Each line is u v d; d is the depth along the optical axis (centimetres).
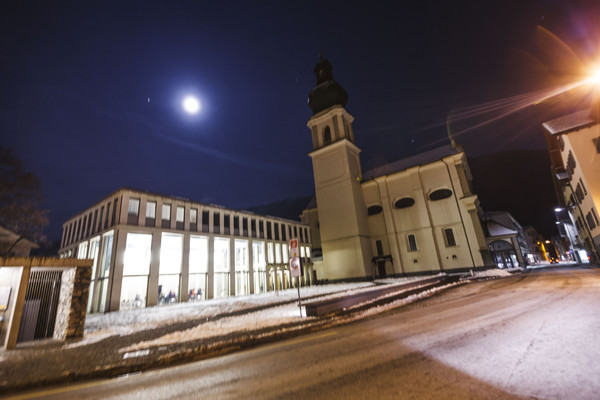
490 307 931
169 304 2366
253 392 398
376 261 3688
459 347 520
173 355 626
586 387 321
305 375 447
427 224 3475
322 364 496
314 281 4219
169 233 2611
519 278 2061
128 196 2411
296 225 4234
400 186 3766
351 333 741
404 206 3697
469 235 3238
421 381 380
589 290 1114
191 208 2852
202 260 2961
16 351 735
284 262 3825
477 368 409
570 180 2994
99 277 2386
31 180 2077
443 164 3538
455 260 3256
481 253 3125
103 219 2564
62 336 899
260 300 1888
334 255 3756
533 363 408
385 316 970
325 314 1061
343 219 3759
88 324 1274
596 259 3083
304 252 4262
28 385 494
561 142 2761
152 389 448
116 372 558
